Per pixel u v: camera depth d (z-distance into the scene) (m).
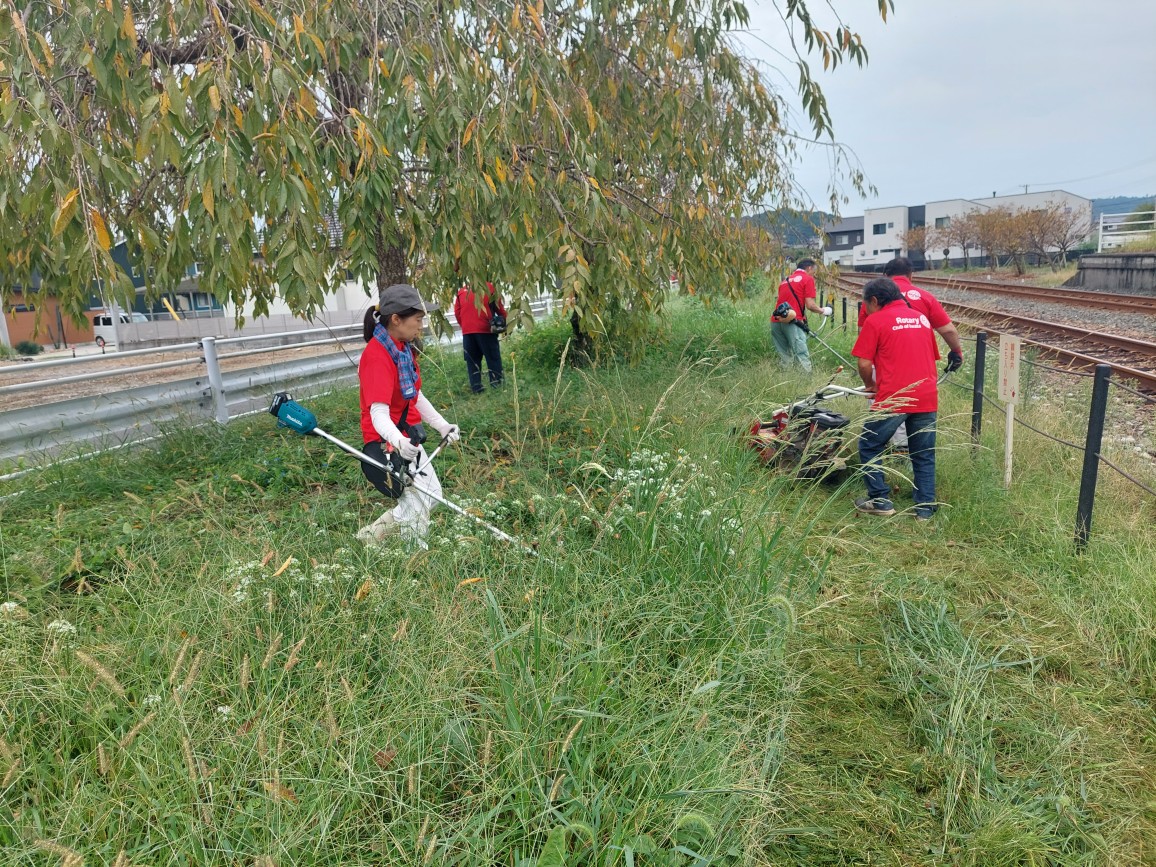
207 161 3.35
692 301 16.00
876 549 4.30
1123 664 3.19
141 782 2.08
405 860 1.94
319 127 4.21
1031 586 3.85
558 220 5.04
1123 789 2.51
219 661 2.64
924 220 75.12
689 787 2.23
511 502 4.07
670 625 2.95
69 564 3.60
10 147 3.27
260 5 3.73
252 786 2.10
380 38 4.42
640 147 6.50
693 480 3.80
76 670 2.53
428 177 4.84
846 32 5.43
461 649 2.57
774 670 2.91
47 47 3.26
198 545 3.51
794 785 2.52
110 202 5.00
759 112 6.93
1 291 5.32
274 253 3.67
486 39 4.64
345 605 2.88
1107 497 4.77
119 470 5.66
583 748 2.33
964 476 5.26
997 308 19.81
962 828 2.36
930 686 2.97
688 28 5.84
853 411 6.62
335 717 2.31
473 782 2.23
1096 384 4.00
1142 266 22.95
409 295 3.58
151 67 3.60
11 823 1.97
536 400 6.81
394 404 3.78
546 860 1.91
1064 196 67.81
